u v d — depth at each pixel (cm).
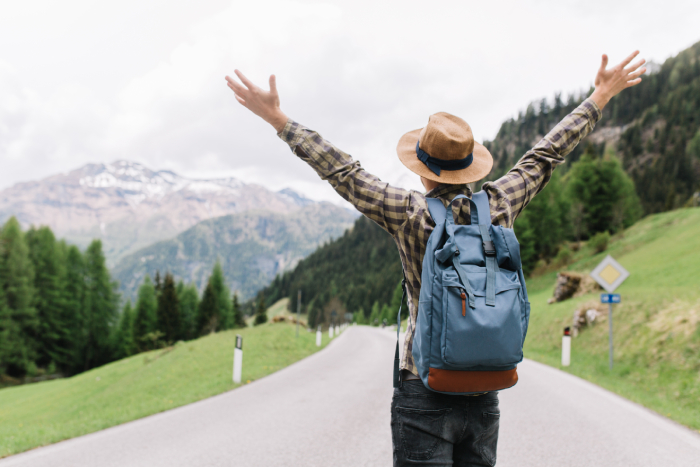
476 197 177
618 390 896
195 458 464
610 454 465
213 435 564
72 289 6184
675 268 2619
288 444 516
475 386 148
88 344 6134
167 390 1458
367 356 1792
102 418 748
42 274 5641
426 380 150
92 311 6275
